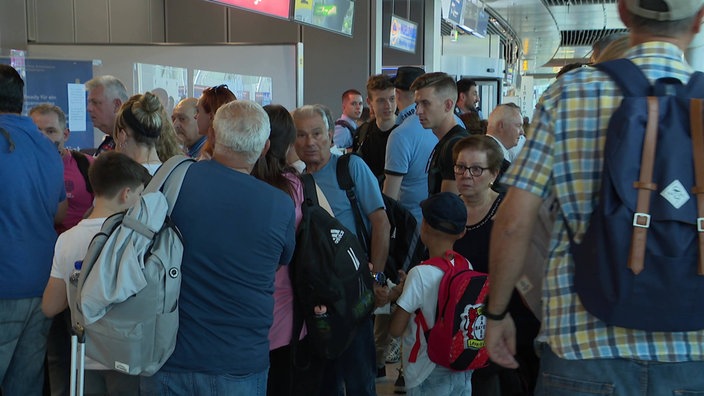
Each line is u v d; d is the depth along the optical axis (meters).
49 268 2.92
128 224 2.07
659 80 1.48
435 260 2.67
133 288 2.03
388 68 11.72
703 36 9.70
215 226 2.16
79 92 5.09
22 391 2.95
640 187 1.39
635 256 1.38
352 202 3.18
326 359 2.85
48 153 2.94
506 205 1.56
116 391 2.65
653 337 1.46
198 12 9.33
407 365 2.75
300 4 5.66
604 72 1.52
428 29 12.41
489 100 14.27
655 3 1.52
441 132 3.87
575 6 19.59
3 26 6.34
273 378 2.93
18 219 2.80
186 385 2.18
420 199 4.10
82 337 2.17
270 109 2.72
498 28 22.52
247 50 6.54
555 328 1.53
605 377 1.49
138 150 3.13
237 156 2.24
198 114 3.53
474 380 2.71
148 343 2.06
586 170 1.49
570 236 1.53
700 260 1.37
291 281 2.73
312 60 9.43
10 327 2.84
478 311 2.56
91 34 7.75
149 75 5.56
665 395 1.47
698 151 1.39
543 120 1.54
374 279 3.06
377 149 5.14
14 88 2.85
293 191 2.69
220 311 2.17
